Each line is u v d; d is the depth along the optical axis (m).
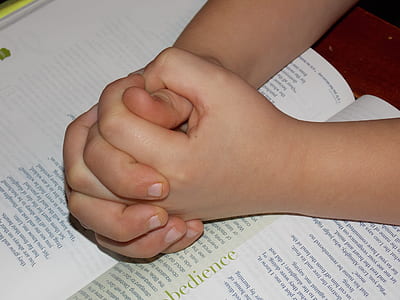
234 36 0.61
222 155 0.53
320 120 0.61
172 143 0.52
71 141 0.55
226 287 0.54
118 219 0.54
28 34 0.65
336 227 0.57
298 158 0.55
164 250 0.56
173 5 0.67
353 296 0.54
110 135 0.52
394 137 0.56
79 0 0.67
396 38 0.65
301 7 0.63
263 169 0.54
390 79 0.63
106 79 0.63
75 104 0.62
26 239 0.57
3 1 0.71
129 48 0.65
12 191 0.59
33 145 0.61
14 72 0.64
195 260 0.56
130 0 0.67
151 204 0.54
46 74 0.64
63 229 0.57
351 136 0.56
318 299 0.54
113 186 0.53
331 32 0.66
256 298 0.54
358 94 0.63
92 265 0.56
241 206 0.56
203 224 0.57
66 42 0.65
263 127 0.54
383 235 0.56
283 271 0.55
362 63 0.64
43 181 0.59
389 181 0.55
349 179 0.55
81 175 0.54
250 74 0.62
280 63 0.63
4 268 0.56
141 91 0.52
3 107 0.62
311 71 0.63
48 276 0.56
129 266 0.56
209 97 0.53
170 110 0.53
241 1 0.63
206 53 0.60
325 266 0.55
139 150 0.52
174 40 0.65
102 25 0.66
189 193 0.54
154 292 0.55
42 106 0.62
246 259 0.55
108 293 0.55
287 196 0.56
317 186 0.55
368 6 0.93
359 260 0.55
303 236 0.56
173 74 0.54
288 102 0.62
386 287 0.54
